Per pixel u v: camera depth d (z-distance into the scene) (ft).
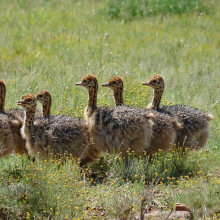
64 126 39.04
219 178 36.96
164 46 77.71
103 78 57.47
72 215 31.94
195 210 32.12
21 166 39.04
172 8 101.45
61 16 96.89
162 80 44.80
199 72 64.59
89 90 42.09
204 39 81.97
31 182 34.01
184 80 60.95
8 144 39.60
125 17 98.43
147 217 31.04
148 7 101.71
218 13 103.19
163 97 54.19
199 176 38.65
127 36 84.17
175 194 34.65
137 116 39.09
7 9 102.83
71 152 39.11
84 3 112.06
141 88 56.65
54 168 36.88
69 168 36.24
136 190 34.88
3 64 66.64
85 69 60.18
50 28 88.28
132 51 73.67
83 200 33.22
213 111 51.34
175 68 67.46
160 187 35.88
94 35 82.23
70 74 58.59
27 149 40.09
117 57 68.08
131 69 63.26
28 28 88.17
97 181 38.24
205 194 33.53
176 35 85.46
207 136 43.70
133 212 31.04
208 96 55.36
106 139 39.27
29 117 38.93
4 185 34.55
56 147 38.73
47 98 43.11
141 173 37.96
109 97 52.29
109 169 39.50
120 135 38.93
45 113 43.47
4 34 83.35
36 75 59.21
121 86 45.65
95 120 39.42
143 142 39.34
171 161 39.75
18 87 55.31
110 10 101.09
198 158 41.60
